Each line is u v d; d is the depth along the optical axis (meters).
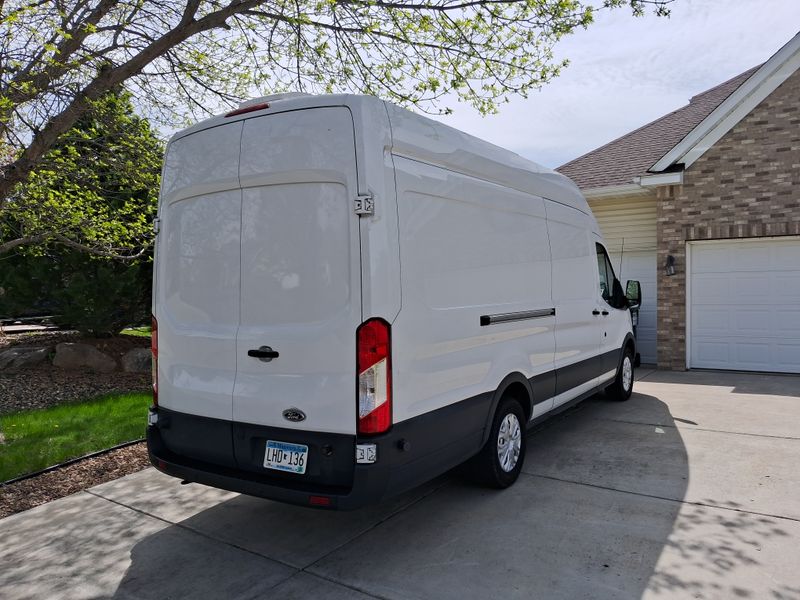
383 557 3.56
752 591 3.08
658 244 10.43
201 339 3.75
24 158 5.35
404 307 3.37
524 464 5.21
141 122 7.27
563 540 3.70
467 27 6.44
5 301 10.00
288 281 3.42
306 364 3.32
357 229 3.21
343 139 3.27
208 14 5.93
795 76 9.22
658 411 7.09
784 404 7.35
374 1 6.03
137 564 3.56
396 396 3.29
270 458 3.46
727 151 9.77
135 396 7.86
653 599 3.02
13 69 5.12
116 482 4.96
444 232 3.82
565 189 6.03
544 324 5.21
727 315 10.05
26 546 3.82
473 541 3.73
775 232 9.45
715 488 4.52
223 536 3.92
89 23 5.46
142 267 10.26
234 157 3.64
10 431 6.14
